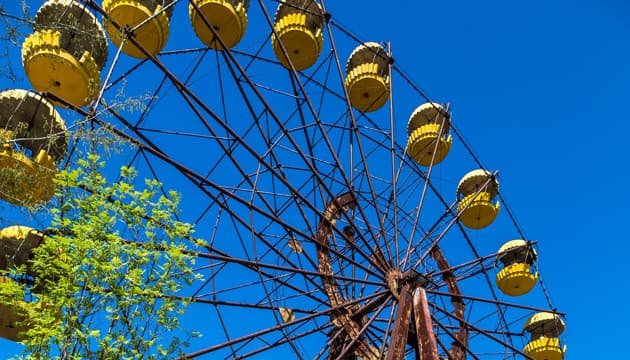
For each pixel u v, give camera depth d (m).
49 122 18.11
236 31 24.83
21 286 13.88
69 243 13.38
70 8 20.11
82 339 12.57
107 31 21.00
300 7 28.52
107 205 14.28
